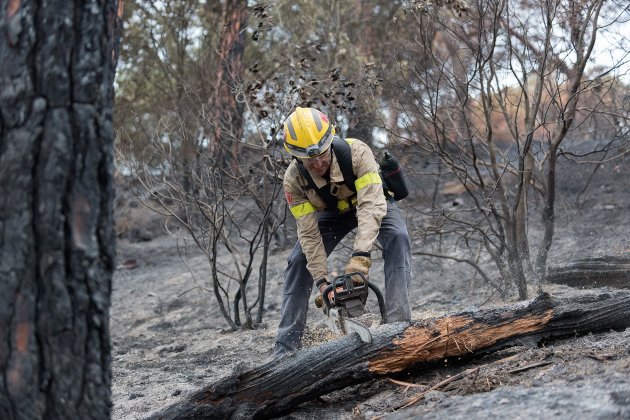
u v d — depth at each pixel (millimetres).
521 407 2928
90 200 2326
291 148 4086
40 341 2320
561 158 9312
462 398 3195
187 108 8203
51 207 2279
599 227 7992
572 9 5633
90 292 2346
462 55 6473
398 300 4211
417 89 6453
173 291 8906
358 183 4121
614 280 5961
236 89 6402
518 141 5879
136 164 7344
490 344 3885
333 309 3846
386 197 4477
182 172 7762
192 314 7992
